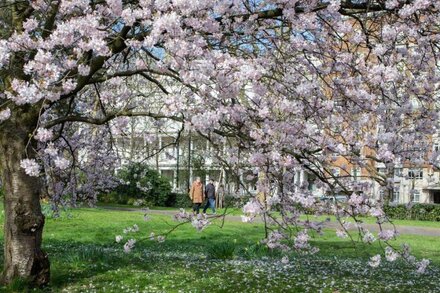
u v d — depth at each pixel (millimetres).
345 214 5934
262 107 5562
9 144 7043
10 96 5469
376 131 6469
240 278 8188
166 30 4965
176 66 5098
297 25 5848
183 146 22469
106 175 11016
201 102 5195
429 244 14711
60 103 9086
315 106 5922
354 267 10172
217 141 6445
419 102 7195
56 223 16422
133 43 5305
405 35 6398
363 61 6348
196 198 21031
